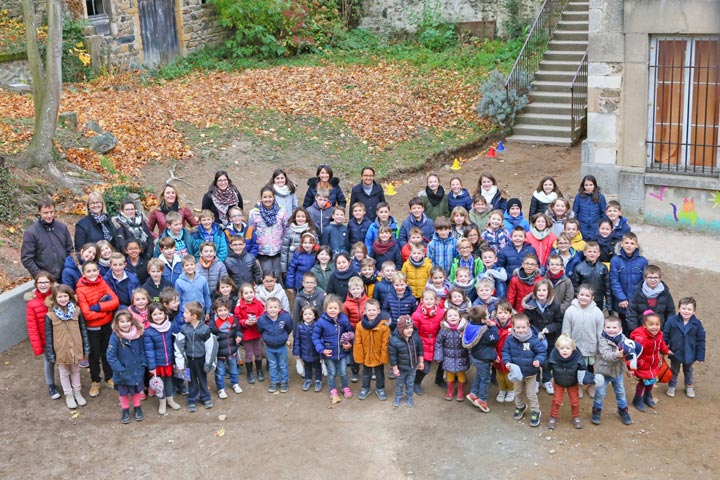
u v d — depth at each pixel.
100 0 20.58
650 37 13.05
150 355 9.01
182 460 8.43
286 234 11.17
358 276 10.01
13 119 15.41
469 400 9.41
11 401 9.46
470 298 10.15
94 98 18.16
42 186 13.17
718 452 8.34
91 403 9.49
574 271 10.10
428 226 10.99
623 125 13.50
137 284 9.84
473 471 8.13
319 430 8.89
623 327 10.08
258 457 8.45
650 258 12.52
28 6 13.22
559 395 8.70
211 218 10.99
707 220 13.20
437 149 17.59
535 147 18.33
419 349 9.19
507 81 18.81
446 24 24.06
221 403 9.47
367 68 22.00
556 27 20.47
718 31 12.44
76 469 8.32
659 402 9.31
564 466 8.16
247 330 9.69
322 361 9.53
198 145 16.78
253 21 22.86
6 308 10.48
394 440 8.68
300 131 17.95
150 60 21.62
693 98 13.05
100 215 10.36
